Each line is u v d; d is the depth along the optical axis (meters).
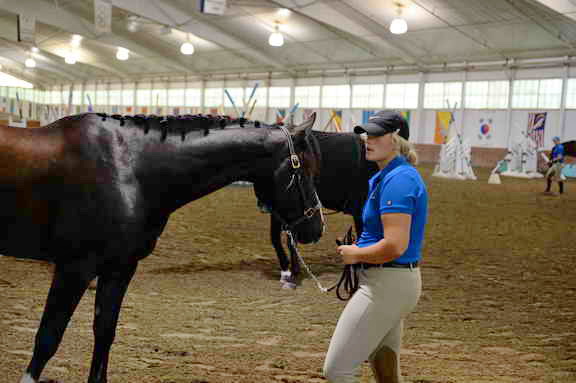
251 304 4.57
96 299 2.40
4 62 44.56
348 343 2.18
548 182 15.32
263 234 7.99
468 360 3.47
